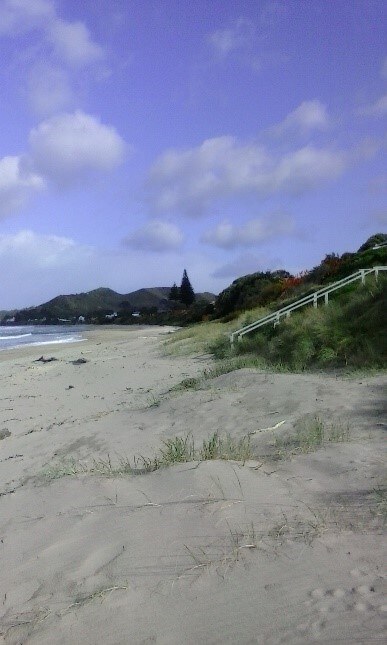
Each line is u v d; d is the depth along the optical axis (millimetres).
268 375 12000
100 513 4770
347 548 3682
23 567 4055
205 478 5125
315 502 4586
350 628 2822
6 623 3363
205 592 3344
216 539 3959
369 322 14391
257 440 7359
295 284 32969
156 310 125625
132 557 3871
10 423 11992
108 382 17141
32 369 23672
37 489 5844
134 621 3166
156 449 7336
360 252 31562
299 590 3234
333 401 8992
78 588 3611
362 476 5164
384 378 10375
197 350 23078
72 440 9156
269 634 2879
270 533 3980
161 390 14047
